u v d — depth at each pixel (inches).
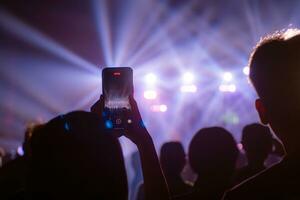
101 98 100.3
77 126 70.4
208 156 151.9
